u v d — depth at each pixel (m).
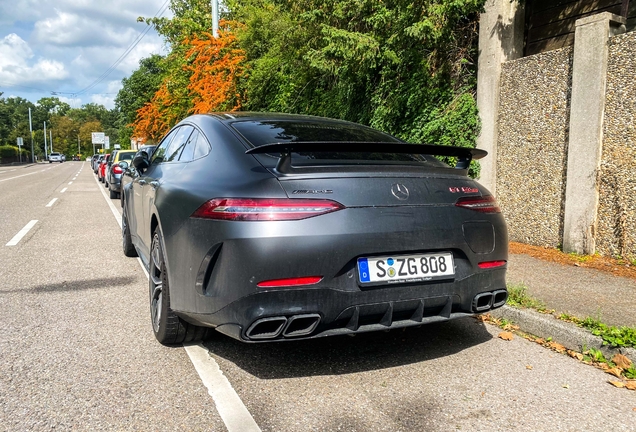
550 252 6.25
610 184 5.72
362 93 9.31
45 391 2.86
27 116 152.25
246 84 14.02
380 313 2.79
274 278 2.58
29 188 20.45
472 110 7.27
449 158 7.46
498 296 3.24
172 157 4.20
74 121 155.12
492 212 3.18
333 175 2.80
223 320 2.71
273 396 2.80
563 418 2.61
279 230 2.60
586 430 2.50
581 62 5.85
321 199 2.69
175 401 2.74
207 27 21.78
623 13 6.46
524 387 2.97
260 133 3.37
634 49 5.42
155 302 3.66
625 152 5.56
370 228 2.71
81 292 4.97
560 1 7.35
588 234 5.90
